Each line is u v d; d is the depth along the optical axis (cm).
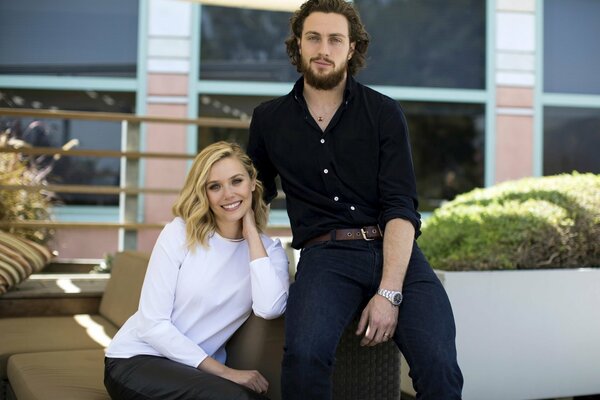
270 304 240
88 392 255
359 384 252
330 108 259
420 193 736
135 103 702
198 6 710
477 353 330
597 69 759
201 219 250
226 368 236
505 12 747
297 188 258
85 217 691
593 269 351
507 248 352
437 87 739
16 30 695
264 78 717
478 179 740
